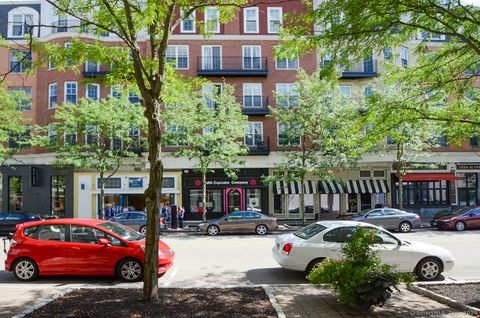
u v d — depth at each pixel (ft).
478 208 78.84
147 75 24.86
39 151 103.96
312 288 29.35
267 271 38.14
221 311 22.85
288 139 84.99
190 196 102.27
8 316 22.80
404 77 31.22
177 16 28.22
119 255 33.91
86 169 101.19
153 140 24.32
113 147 96.89
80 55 26.27
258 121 103.55
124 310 22.70
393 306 24.54
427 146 87.25
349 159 82.58
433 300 25.98
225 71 101.65
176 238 68.49
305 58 104.94
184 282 33.60
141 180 101.91
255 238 67.21
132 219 74.38
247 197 103.19
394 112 31.27
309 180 103.91
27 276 34.06
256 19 106.01
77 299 25.36
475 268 39.01
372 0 22.88
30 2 108.17
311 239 33.99
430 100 31.32
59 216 102.01
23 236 34.78
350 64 27.09
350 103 80.02
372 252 24.81
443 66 29.27
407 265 33.24
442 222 78.28
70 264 33.91
